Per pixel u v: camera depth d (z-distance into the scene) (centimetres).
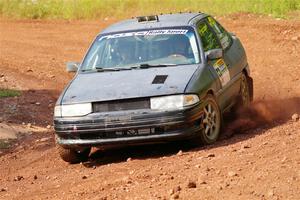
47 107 2317
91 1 4541
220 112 1593
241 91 1794
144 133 1459
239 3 3919
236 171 1225
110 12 4394
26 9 4678
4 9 4772
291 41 2970
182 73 1541
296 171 1167
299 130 1509
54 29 4081
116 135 1472
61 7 4647
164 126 1450
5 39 3869
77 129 1488
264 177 1162
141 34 1694
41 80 2783
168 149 1555
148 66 1606
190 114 1454
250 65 2641
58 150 1569
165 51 1634
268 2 3819
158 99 1458
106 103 1477
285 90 2192
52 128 2056
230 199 1088
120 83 1530
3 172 1611
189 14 1791
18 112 2208
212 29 1769
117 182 1297
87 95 1505
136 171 1371
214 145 1512
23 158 1722
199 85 1497
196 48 1625
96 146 1502
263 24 3334
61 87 2658
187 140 1502
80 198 1241
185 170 1300
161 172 1318
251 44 3003
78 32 3894
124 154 1587
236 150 1404
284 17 3547
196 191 1148
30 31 4088
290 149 1324
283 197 1065
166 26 1703
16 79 2786
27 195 1339
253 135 1561
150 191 1198
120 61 1644
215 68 1617
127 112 1461
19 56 3312
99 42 1716
